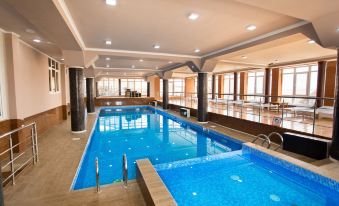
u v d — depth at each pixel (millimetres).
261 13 3469
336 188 2518
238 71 13008
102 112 13219
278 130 5109
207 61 7422
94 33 4664
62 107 8641
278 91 10781
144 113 12883
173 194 3025
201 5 3158
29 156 4094
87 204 2260
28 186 2836
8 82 4281
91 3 3072
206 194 3000
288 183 3148
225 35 4820
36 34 4395
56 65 7996
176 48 6312
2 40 4156
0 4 2945
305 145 3957
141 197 2408
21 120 4520
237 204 2781
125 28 4301
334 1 2650
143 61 9578
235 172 3635
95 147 5648
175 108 12344
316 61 8203
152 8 3271
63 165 3592
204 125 7516
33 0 2475
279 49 6477
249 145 4039
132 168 4145
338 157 3369
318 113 6934
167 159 4730
